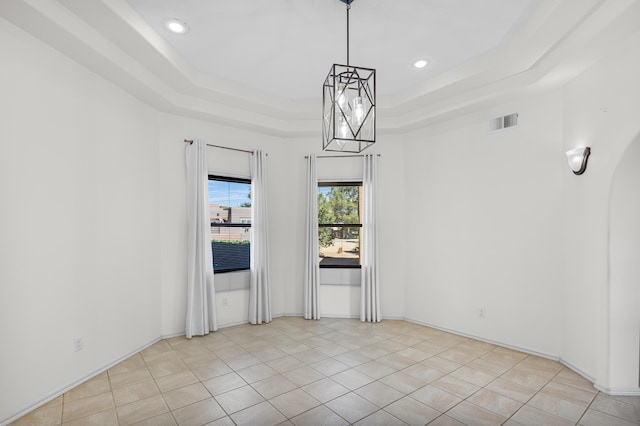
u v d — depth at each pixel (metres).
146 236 3.91
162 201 4.18
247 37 3.16
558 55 2.98
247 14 2.79
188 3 2.64
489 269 4.11
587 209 3.12
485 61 3.46
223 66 3.76
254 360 3.58
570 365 3.35
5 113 2.42
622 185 2.84
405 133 5.12
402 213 5.13
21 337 2.52
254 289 4.91
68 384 2.90
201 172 4.40
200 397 2.82
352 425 2.44
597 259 3.00
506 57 3.28
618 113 2.77
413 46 3.30
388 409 2.64
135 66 3.30
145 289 3.88
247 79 4.11
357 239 5.38
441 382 3.08
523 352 3.79
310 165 5.27
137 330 3.76
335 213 5.42
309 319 5.16
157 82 3.66
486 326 4.13
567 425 2.43
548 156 3.61
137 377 3.16
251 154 5.02
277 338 4.28
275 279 5.27
